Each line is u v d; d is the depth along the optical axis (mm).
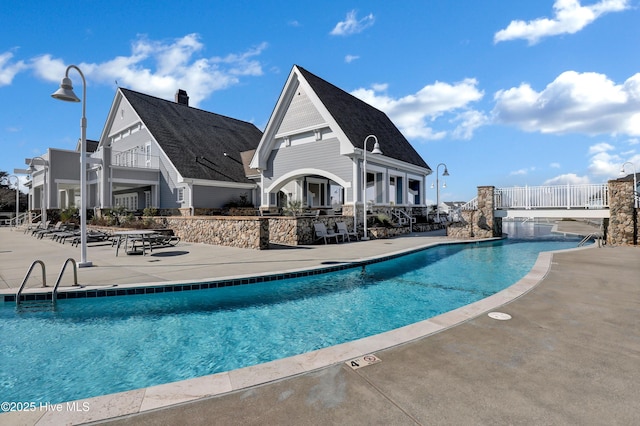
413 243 15516
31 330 5633
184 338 5367
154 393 2803
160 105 29219
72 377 4141
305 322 6070
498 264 11211
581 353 3541
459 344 3779
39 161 24609
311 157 20125
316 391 2822
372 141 20625
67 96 9078
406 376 3068
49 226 23672
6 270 9078
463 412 2518
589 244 15562
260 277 8266
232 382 2975
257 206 28250
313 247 14047
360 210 18438
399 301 7258
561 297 5727
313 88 19375
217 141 29734
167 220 18250
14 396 3729
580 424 2373
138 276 8234
